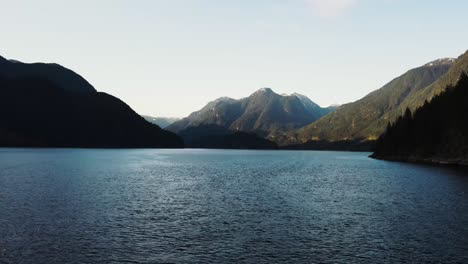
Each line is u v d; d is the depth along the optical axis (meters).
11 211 46.06
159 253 31.27
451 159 138.62
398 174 101.62
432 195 61.91
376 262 29.34
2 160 151.50
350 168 131.75
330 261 29.59
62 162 146.38
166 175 99.25
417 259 29.95
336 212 47.75
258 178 93.69
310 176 99.69
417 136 169.38
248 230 38.56
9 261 28.94
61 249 31.88
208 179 89.88
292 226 40.31
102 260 29.52
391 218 44.09
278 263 29.19
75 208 48.84
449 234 36.81
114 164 142.12
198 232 37.69
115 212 46.88
